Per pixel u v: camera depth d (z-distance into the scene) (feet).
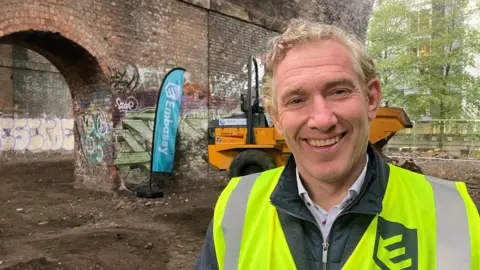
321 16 45.37
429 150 64.64
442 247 3.60
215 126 27.91
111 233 18.85
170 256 16.08
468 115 68.28
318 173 3.98
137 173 27.73
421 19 68.18
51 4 22.74
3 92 52.42
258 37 36.52
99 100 26.99
